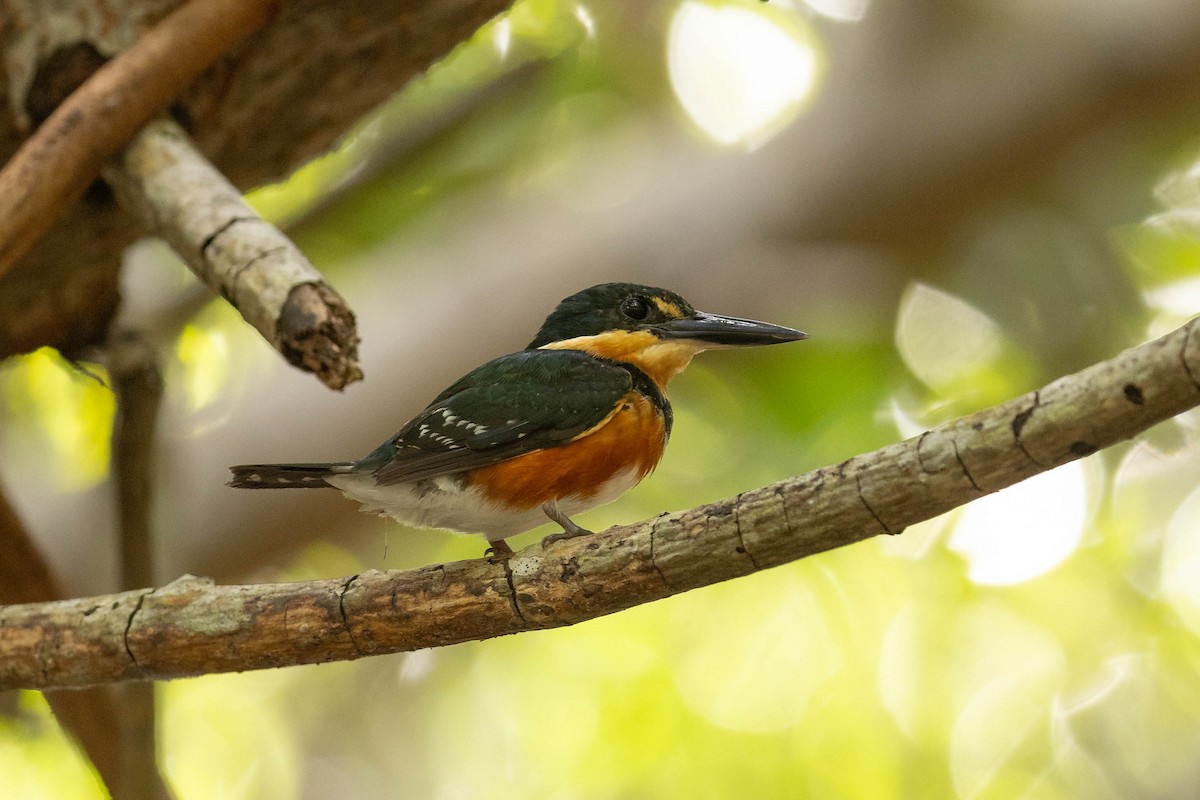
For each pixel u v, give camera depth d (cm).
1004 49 1195
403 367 1148
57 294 785
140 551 820
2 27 681
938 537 1486
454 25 747
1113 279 1366
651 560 505
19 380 1252
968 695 1456
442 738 1550
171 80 654
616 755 1466
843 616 1498
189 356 1284
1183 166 1314
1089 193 1302
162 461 846
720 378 1327
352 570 1461
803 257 1232
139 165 641
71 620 557
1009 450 438
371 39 732
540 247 1200
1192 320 406
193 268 603
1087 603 1469
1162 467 1476
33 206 622
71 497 1135
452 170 1302
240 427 1130
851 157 1198
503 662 1555
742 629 1516
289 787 1544
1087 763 1415
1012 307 1363
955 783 1419
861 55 1238
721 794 1437
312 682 1608
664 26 1311
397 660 1597
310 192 1320
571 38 1250
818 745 1446
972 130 1191
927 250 1288
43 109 682
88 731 799
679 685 1490
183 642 550
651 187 1244
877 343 1298
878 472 462
